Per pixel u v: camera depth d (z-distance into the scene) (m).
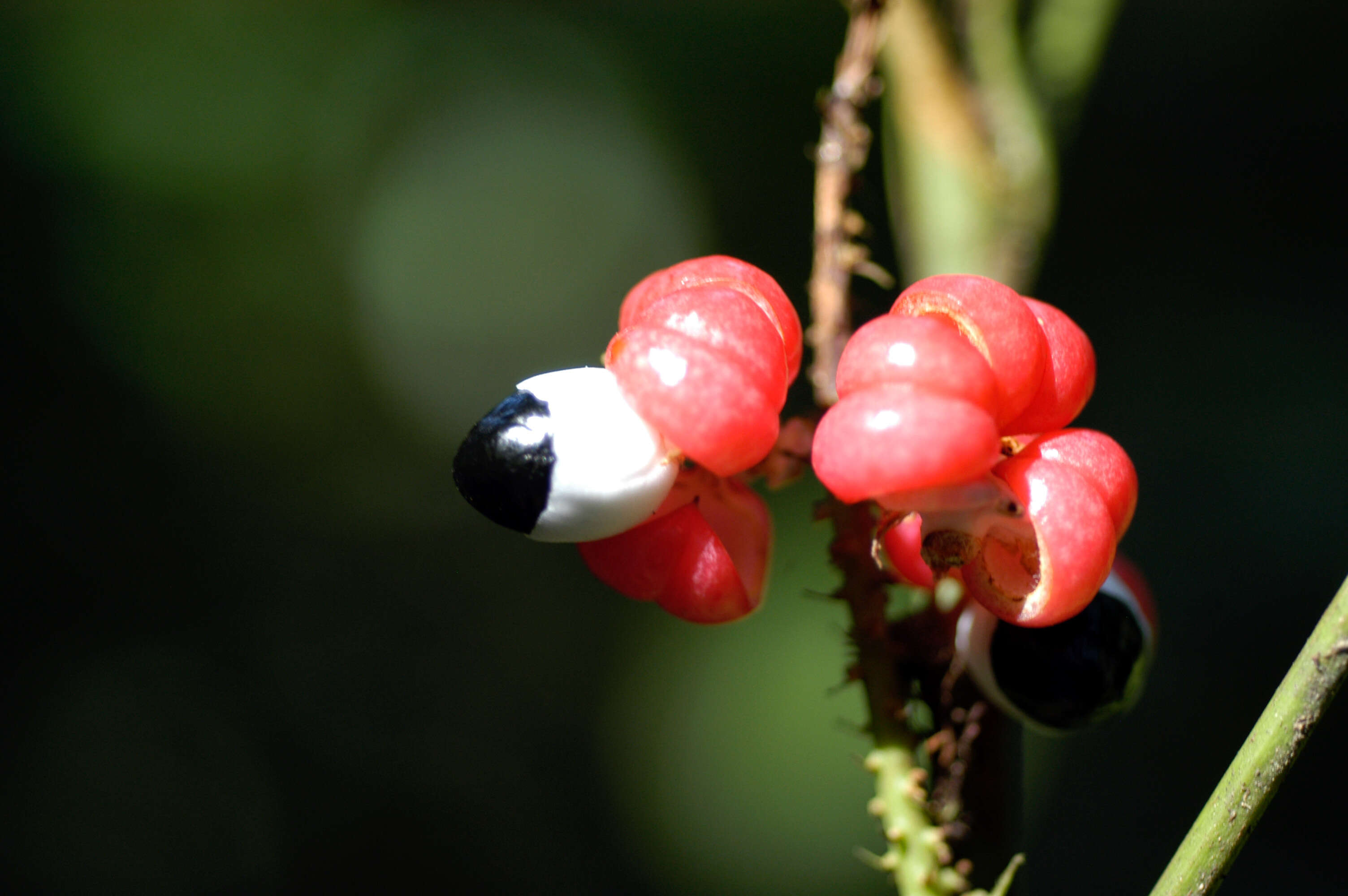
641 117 1.50
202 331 1.35
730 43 1.45
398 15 1.58
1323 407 0.98
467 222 1.61
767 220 1.35
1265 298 1.05
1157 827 0.85
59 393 1.24
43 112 1.28
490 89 1.61
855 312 0.36
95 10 1.32
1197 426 1.01
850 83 0.36
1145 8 1.15
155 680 1.16
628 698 1.14
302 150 1.47
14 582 1.17
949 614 0.35
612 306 1.64
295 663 1.19
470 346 1.61
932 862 0.34
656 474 0.33
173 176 1.36
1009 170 0.39
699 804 1.04
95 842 1.09
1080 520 0.33
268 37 1.48
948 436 0.32
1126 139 1.13
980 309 0.33
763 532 0.34
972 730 0.34
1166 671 0.91
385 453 1.41
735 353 0.33
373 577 1.26
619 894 1.03
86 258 1.28
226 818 1.10
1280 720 0.32
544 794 1.10
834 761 1.01
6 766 1.10
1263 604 0.91
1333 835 0.83
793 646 1.07
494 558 1.28
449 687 1.17
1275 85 1.12
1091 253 1.10
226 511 1.28
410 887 1.07
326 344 1.43
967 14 0.40
